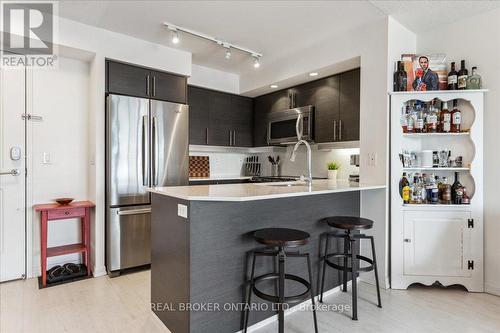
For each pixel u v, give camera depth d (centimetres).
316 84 356
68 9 253
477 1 236
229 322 183
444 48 277
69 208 275
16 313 212
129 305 225
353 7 247
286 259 216
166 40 315
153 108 312
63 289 254
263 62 379
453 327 195
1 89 271
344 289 250
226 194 178
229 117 432
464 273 250
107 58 293
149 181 307
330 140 337
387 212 261
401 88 260
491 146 248
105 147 292
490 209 248
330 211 249
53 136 298
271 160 453
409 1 237
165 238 196
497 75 245
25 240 280
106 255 291
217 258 178
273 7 249
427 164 263
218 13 259
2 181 271
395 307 223
